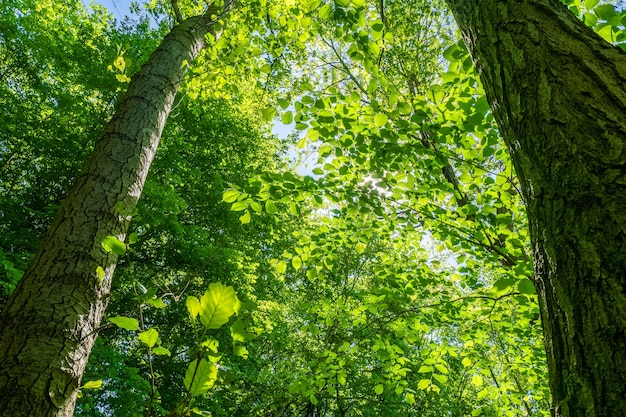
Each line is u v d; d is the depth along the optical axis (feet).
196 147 40.27
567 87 4.03
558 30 4.59
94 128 34.35
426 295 15.53
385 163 13.64
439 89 11.37
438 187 13.56
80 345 6.49
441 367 15.48
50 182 34.14
